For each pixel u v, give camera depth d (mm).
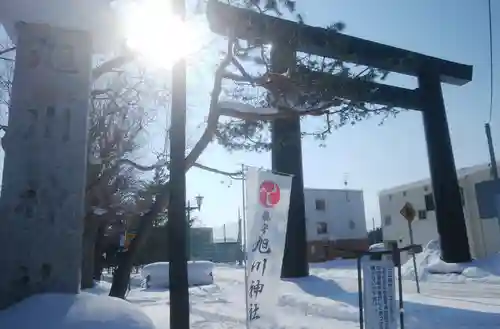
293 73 8695
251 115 9172
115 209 16500
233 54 9008
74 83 7230
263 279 7258
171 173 6348
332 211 46844
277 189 7570
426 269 20953
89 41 7484
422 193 33188
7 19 7277
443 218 20922
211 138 9250
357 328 8898
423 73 20781
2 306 6340
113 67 9586
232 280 25000
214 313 11438
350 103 9227
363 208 48406
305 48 9648
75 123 7082
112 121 14320
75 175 6910
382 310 6039
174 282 6020
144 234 9570
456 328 8703
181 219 6211
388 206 36469
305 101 9047
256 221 7312
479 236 28250
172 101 6582
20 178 6746
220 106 9047
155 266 23422
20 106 7000
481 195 28312
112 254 27797
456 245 20672
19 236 6574
